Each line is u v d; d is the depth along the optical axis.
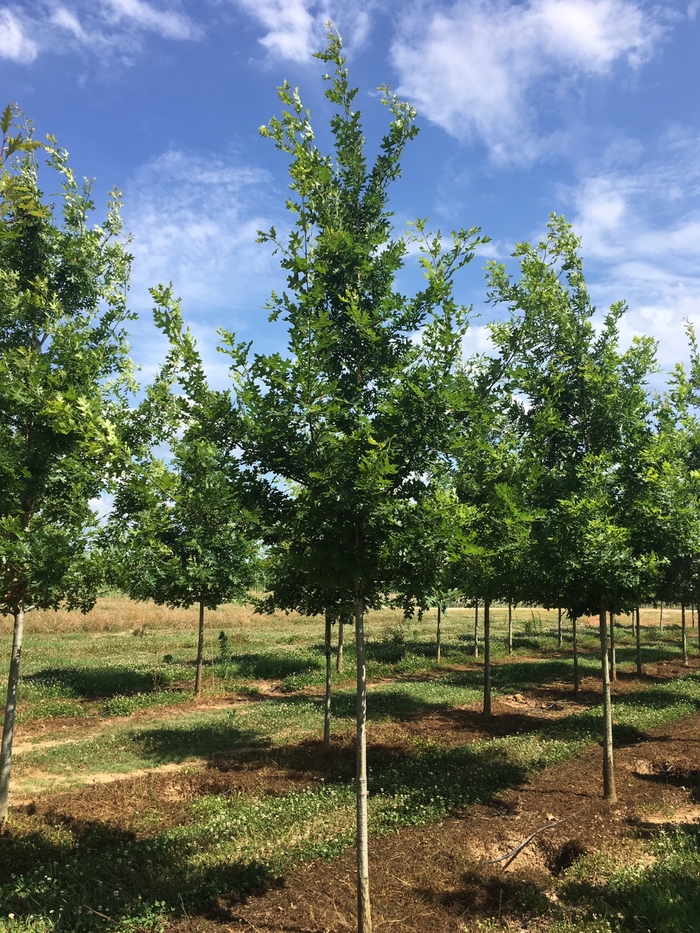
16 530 6.06
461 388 5.24
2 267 7.42
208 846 6.26
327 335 4.86
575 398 9.05
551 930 4.79
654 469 8.57
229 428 5.18
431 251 5.29
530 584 8.55
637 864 5.78
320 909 5.14
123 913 5.00
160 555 7.54
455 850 6.19
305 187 5.15
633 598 8.19
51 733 11.48
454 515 5.25
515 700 14.86
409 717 12.81
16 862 6.04
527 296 7.20
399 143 6.10
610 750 7.85
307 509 4.98
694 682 16.17
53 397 6.26
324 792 7.95
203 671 17.59
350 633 27.52
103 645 22.42
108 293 8.16
